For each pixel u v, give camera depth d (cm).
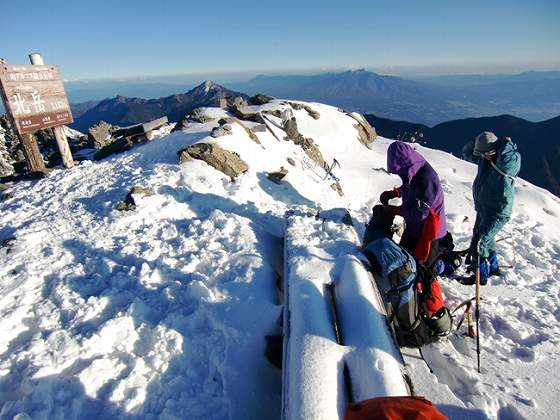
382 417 199
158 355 372
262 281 464
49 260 549
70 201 792
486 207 511
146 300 450
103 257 545
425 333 411
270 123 1434
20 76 972
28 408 317
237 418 323
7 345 397
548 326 480
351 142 1762
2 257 571
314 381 279
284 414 273
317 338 316
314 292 375
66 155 1109
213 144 957
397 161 467
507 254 725
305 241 494
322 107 2034
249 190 866
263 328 402
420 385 355
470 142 536
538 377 382
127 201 718
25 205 807
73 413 317
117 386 337
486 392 357
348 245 464
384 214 523
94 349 380
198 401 330
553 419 333
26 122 998
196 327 410
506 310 511
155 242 581
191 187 792
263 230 624
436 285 430
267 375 369
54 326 416
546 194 1338
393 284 394
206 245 556
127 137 1278
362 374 293
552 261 717
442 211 481
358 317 341
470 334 445
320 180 1202
